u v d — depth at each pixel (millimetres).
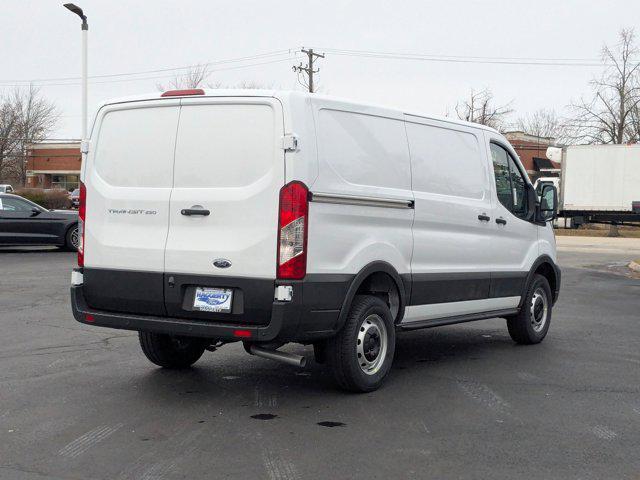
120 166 5957
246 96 5453
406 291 6391
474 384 6379
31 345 7832
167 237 5633
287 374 6660
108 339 8211
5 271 14844
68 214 19375
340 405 5629
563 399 5918
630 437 4938
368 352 5984
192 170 5609
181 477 4090
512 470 4270
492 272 7543
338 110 5727
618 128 47531
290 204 5242
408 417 5336
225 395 5891
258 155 5371
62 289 12305
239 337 5266
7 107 64125
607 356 7727
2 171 65562
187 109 5703
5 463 4293
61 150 67188
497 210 7652
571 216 32062
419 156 6586
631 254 25156
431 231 6688
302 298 5277
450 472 4223
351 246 5699
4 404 5543
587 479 4145
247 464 4305
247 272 5316
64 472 4156
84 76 24625
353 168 5785
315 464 4320
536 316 8414
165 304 5641
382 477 4125
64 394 5852
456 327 9672
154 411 5402
